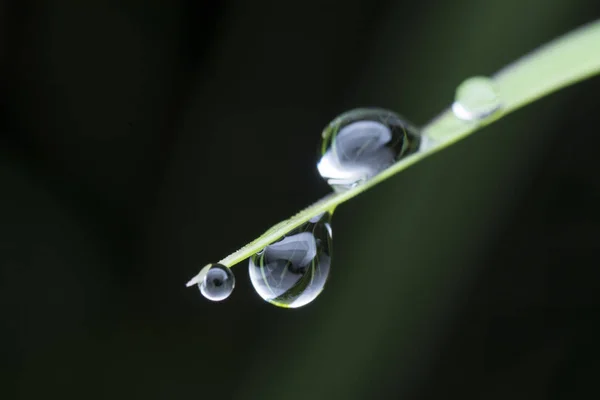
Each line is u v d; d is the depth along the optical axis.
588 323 0.10
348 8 0.10
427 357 0.10
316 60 0.10
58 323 0.10
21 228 0.10
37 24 0.10
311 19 0.10
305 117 0.10
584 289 0.10
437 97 0.10
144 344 0.10
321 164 0.08
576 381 0.09
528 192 0.10
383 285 0.10
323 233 0.08
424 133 0.08
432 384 0.10
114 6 0.10
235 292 0.10
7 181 0.10
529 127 0.10
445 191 0.10
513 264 0.10
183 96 0.10
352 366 0.10
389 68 0.10
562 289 0.10
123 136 0.10
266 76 0.10
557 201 0.10
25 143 0.10
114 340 0.10
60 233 0.10
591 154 0.10
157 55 0.10
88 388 0.10
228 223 0.10
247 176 0.10
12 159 0.10
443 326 0.10
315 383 0.10
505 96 0.08
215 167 0.10
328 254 0.08
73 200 0.10
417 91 0.10
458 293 0.10
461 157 0.10
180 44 0.10
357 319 0.10
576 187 0.10
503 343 0.10
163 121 0.10
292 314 0.10
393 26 0.10
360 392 0.10
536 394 0.09
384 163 0.08
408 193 0.10
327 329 0.10
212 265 0.08
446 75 0.10
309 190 0.10
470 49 0.10
